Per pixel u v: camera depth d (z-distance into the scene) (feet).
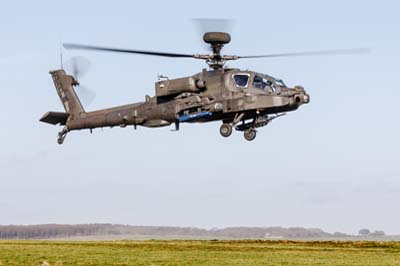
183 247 219.20
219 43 241.55
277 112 244.83
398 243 231.09
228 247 219.20
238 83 244.42
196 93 251.19
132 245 227.40
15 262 169.68
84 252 199.11
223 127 249.55
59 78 306.35
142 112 266.57
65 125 302.25
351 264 170.09
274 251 205.26
